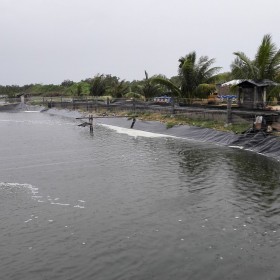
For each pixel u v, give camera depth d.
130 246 11.93
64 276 10.27
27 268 10.72
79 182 19.47
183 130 36.12
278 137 25.92
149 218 14.19
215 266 10.64
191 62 45.78
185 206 15.41
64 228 13.40
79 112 64.94
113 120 48.88
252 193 16.83
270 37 36.34
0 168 23.00
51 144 32.31
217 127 33.75
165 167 22.36
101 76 80.38
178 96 48.03
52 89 122.38
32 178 20.44
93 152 27.97
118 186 18.56
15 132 41.53
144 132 39.44
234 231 12.89
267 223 13.51
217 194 16.84
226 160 23.59
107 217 14.38
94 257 11.27
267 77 37.19
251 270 10.39
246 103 35.53
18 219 14.28
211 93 46.25
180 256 11.24
